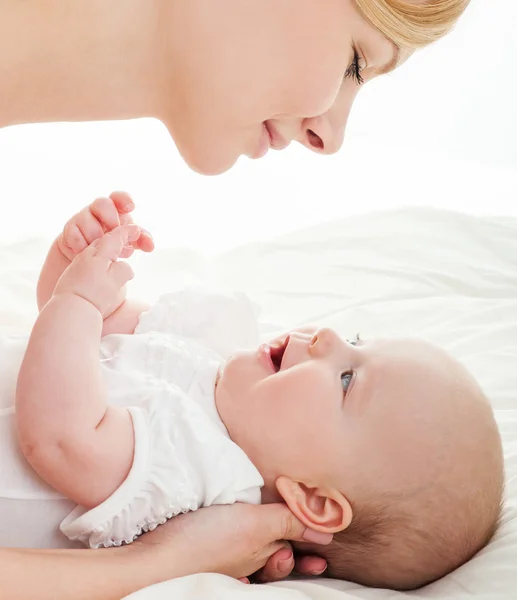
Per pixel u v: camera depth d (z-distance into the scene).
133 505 1.18
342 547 1.32
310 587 1.21
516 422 1.55
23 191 2.96
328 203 3.07
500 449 1.36
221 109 1.38
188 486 1.19
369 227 2.18
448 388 1.34
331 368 1.33
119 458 1.19
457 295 2.00
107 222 1.42
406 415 1.30
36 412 1.16
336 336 1.37
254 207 3.01
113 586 1.09
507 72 3.32
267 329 1.81
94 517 1.17
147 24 1.34
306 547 1.34
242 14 1.31
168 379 1.37
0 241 2.02
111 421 1.20
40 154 3.27
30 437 1.16
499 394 1.63
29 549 1.10
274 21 1.32
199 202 3.03
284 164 3.38
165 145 3.43
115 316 1.51
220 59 1.34
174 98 1.41
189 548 1.17
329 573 1.36
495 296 2.01
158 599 1.06
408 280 2.02
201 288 1.57
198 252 2.09
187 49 1.34
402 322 1.85
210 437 1.24
